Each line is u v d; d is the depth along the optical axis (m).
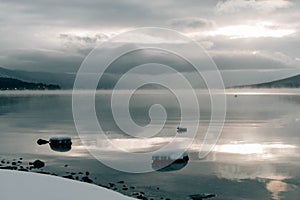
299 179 32.88
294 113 105.38
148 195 27.92
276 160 41.69
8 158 44.34
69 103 166.62
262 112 109.50
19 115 106.19
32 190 3.61
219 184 31.36
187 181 32.38
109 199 3.43
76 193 3.55
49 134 65.88
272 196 27.77
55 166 39.81
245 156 44.28
